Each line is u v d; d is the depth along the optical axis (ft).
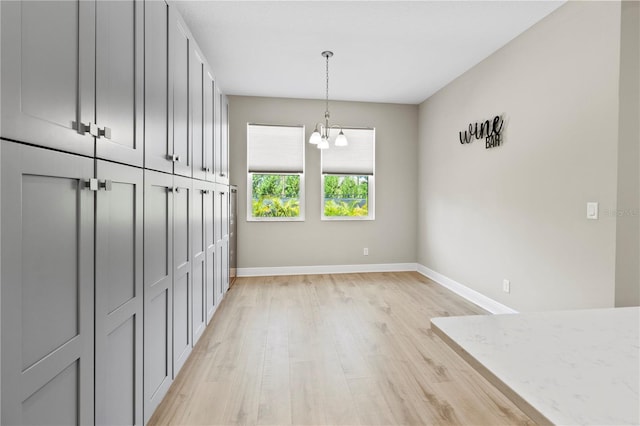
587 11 7.47
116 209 4.19
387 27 9.26
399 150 16.42
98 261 3.78
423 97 15.35
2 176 2.50
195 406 5.79
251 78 12.99
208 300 9.22
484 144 11.22
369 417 5.53
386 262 16.47
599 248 7.27
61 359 3.18
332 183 16.20
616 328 2.50
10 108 2.56
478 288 11.59
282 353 7.77
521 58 9.53
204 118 8.68
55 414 3.13
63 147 3.17
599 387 1.69
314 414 5.60
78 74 3.38
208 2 8.09
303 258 15.81
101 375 3.87
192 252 7.55
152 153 5.29
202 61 8.48
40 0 2.86
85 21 3.49
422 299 12.00
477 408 5.78
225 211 11.84
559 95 8.25
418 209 16.48
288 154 15.52
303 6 8.27
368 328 9.30
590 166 7.45
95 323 3.73
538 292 8.95
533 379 1.77
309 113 15.62
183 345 6.96
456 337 2.32
